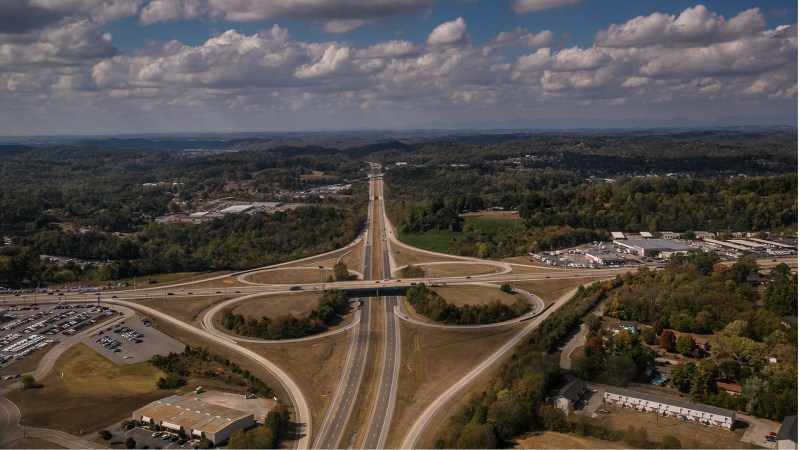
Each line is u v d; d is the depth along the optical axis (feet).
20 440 561.02
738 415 554.46
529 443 515.50
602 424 539.29
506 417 531.91
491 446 507.71
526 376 599.16
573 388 594.65
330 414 630.74
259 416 615.98
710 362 596.29
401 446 559.38
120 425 590.55
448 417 611.06
